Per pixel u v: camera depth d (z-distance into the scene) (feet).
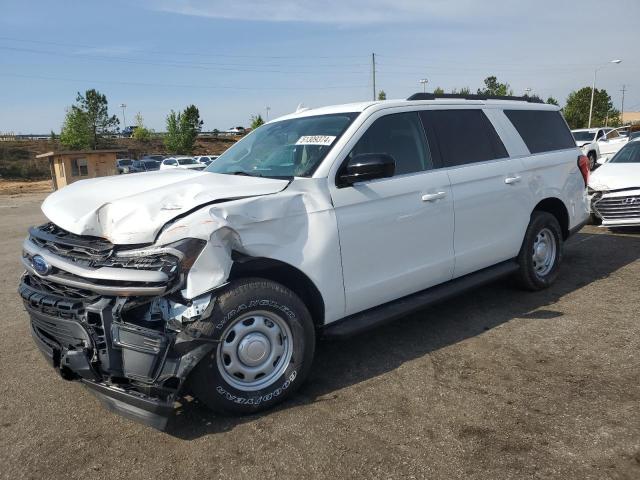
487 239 15.64
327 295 11.82
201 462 9.61
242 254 10.69
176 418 11.14
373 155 11.71
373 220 12.52
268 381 11.07
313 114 14.62
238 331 10.62
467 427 10.26
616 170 28.14
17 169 168.25
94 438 10.62
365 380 12.43
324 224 11.67
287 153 13.19
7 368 14.21
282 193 11.25
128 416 9.86
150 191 11.10
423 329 15.44
